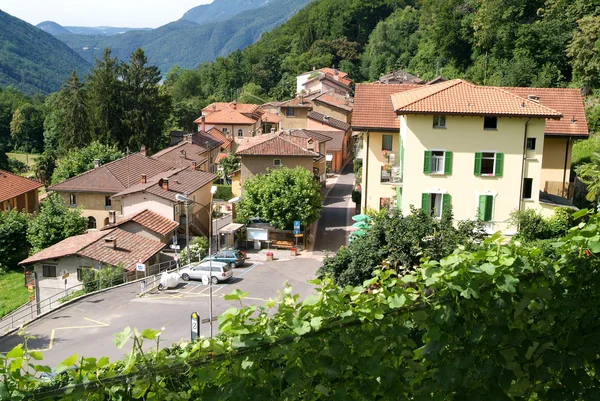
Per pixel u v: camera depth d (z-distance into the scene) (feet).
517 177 100.12
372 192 124.77
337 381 19.30
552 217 98.78
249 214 145.59
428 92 107.24
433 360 19.60
